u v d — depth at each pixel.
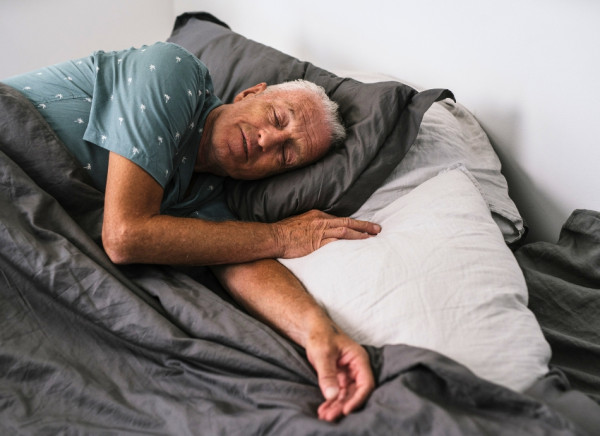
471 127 1.55
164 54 1.25
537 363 0.94
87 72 1.28
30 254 1.01
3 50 2.20
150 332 0.99
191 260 1.15
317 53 2.03
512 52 1.44
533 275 1.27
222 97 1.61
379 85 1.41
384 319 0.99
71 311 1.03
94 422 0.91
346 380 0.90
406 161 1.38
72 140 1.22
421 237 1.12
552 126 1.40
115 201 1.10
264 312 1.10
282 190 1.35
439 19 1.59
